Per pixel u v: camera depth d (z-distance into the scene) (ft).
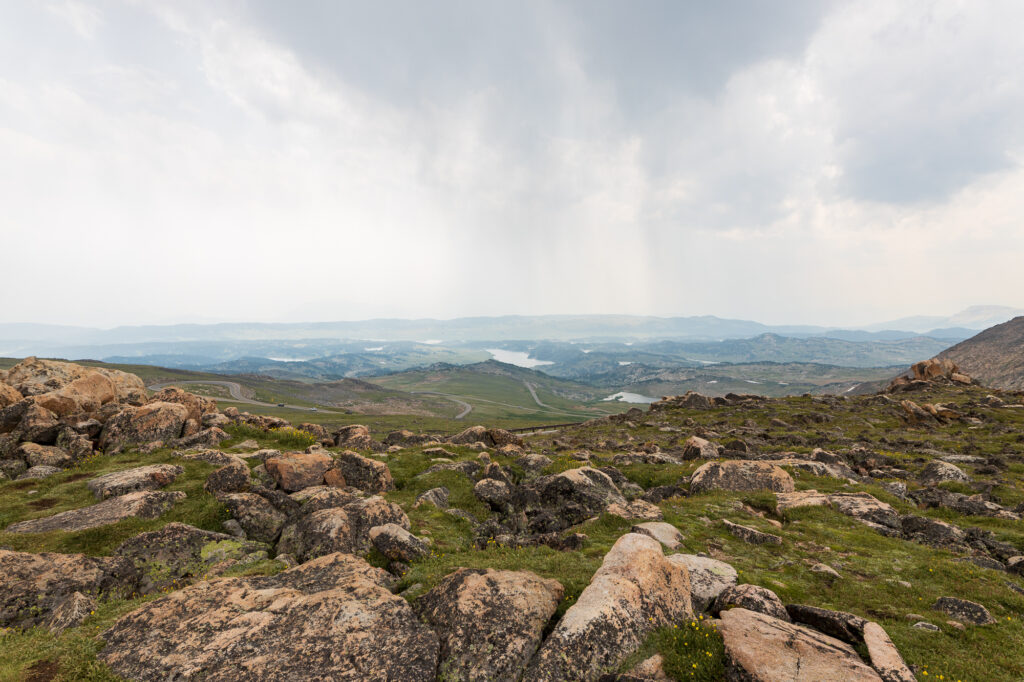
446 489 118.21
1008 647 50.14
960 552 83.35
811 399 370.53
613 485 122.21
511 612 47.83
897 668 41.60
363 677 39.88
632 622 45.91
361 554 73.72
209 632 45.11
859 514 101.45
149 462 112.06
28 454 110.11
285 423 168.86
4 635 48.80
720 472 127.85
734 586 56.65
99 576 62.23
